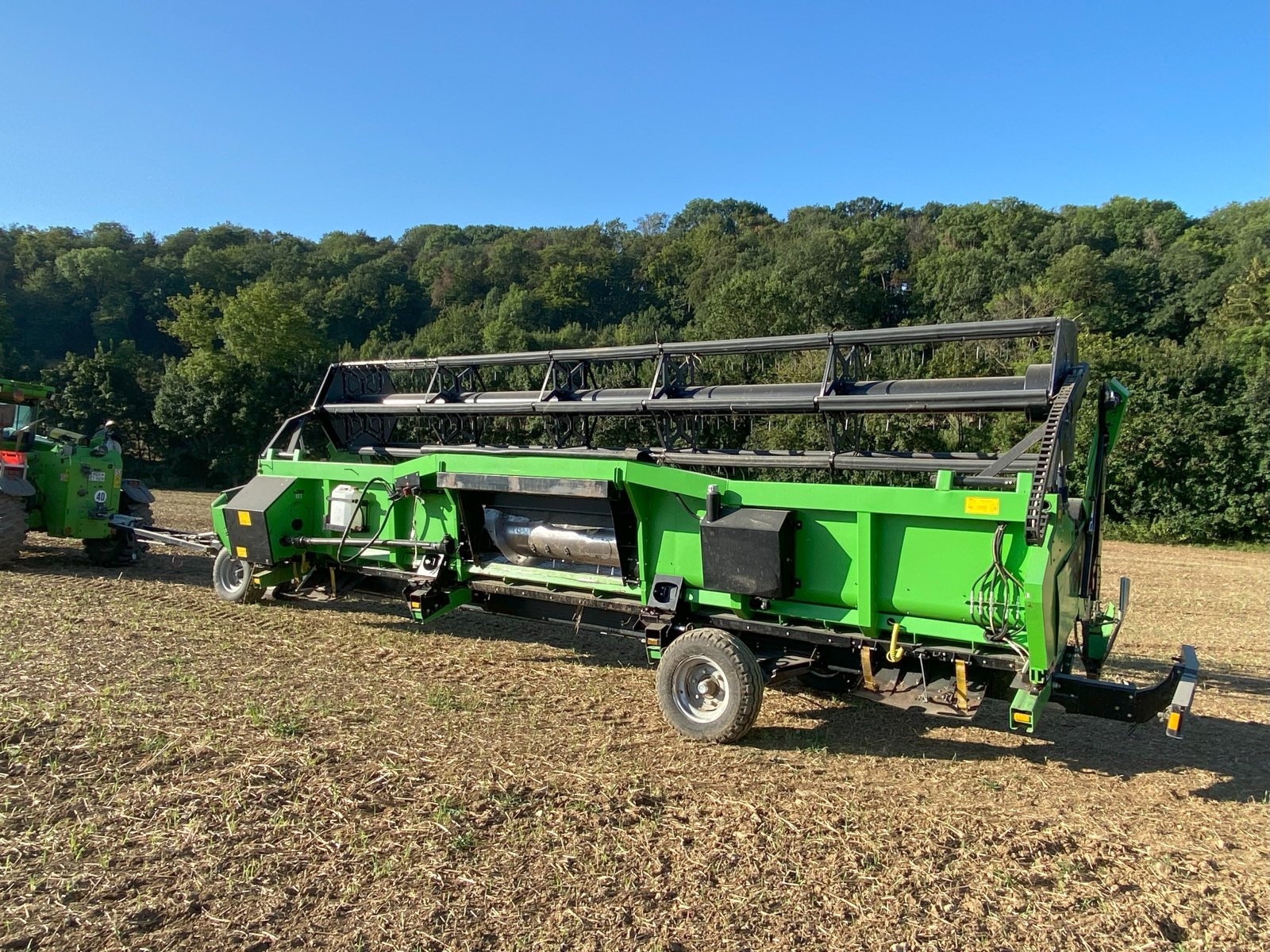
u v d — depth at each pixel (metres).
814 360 14.09
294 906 3.41
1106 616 6.56
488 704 6.36
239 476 40.25
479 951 3.18
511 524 7.27
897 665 5.81
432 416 9.52
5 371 51.72
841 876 3.90
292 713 5.67
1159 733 6.77
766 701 7.19
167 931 3.22
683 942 3.32
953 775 5.52
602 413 8.25
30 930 3.19
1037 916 3.66
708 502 5.99
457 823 4.18
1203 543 25.22
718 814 4.51
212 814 4.14
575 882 3.70
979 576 5.30
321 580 9.05
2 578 10.65
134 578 11.34
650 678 7.48
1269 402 24.55
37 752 4.79
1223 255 57.00
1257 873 4.23
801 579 5.91
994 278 55.75
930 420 8.68
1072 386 5.83
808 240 61.22
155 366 45.31
